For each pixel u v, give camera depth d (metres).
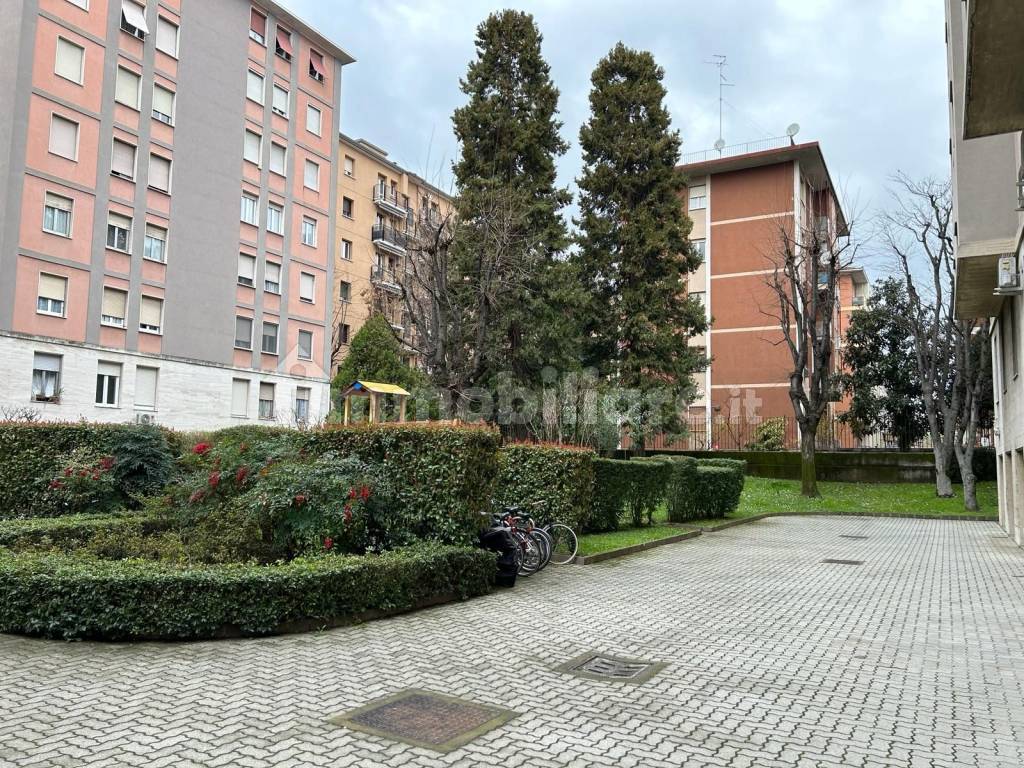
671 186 31.16
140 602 6.52
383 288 36.72
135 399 29.38
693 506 20.09
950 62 18.53
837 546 15.86
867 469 30.09
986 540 17.22
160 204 30.62
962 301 16.66
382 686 5.37
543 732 4.52
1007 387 17.50
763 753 4.27
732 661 6.38
